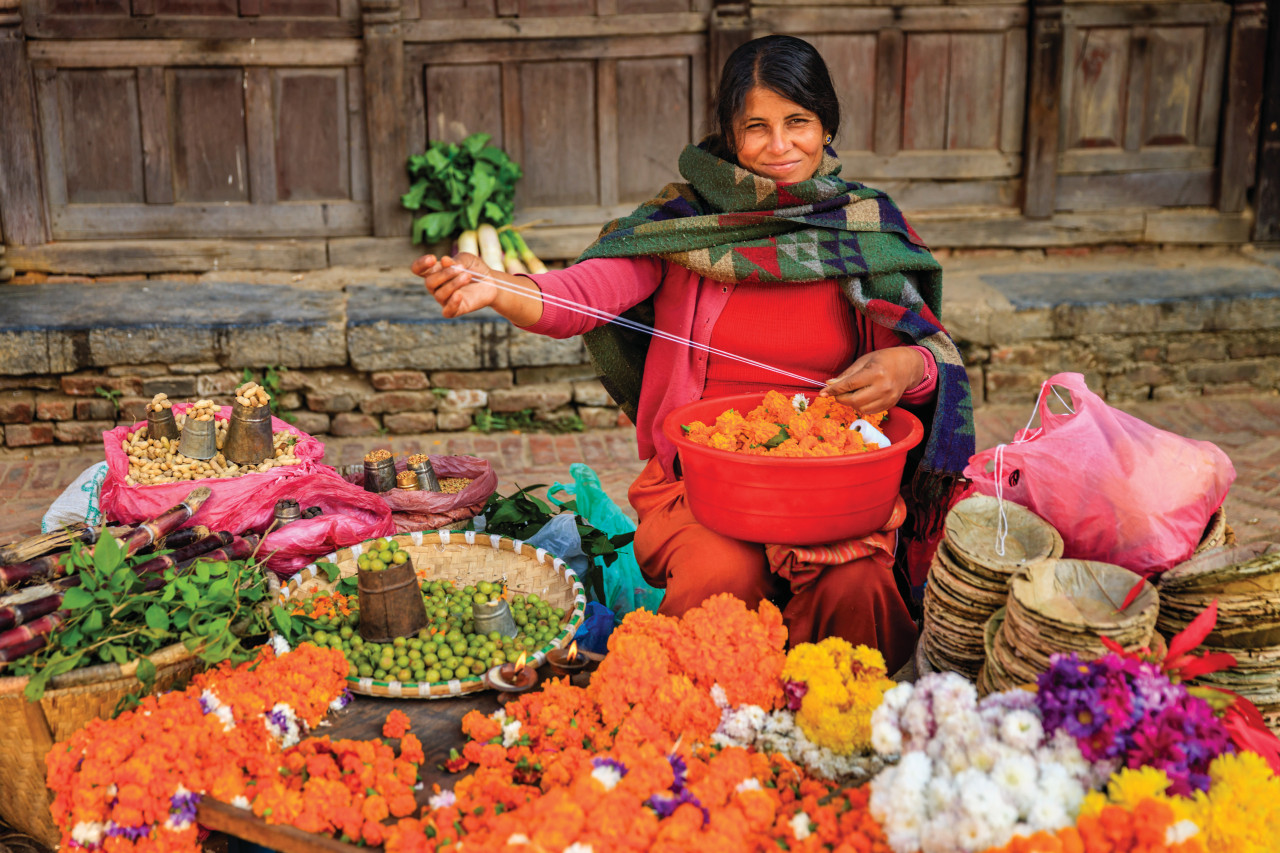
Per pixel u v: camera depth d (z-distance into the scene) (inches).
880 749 73.6
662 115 249.8
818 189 103.2
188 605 88.8
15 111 231.0
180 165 241.1
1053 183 260.8
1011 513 94.0
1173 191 265.7
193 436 127.1
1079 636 75.7
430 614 102.1
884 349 98.0
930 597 92.8
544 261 254.8
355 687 90.6
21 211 236.4
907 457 106.9
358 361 214.2
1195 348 230.5
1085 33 254.8
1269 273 246.4
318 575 108.7
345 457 206.8
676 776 75.5
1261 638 81.4
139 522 119.6
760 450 91.7
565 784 78.0
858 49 251.3
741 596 99.3
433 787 80.4
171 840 76.0
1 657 84.2
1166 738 67.7
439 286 90.0
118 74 234.7
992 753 68.9
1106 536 94.4
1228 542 101.5
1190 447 96.0
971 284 242.2
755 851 72.1
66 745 80.4
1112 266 256.5
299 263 246.5
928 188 262.1
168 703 82.9
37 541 100.3
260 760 79.9
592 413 222.1
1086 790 68.6
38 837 89.6
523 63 244.1
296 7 236.1
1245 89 257.9
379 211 245.8
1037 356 229.1
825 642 86.0
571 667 92.4
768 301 105.0
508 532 132.3
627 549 132.6
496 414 221.8
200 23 233.5
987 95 257.0
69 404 208.2
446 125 245.9
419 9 238.2
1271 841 65.7
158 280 242.1
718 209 105.6
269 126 241.0
